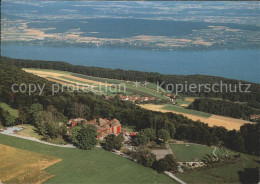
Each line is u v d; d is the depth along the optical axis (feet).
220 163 527.40
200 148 581.53
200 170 506.48
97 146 576.20
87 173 482.69
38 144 567.18
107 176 478.59
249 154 578.66
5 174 467.11
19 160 508.53
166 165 494.59
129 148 577.02
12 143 565.12
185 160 536.42
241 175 497.87
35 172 475.31
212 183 474.08
